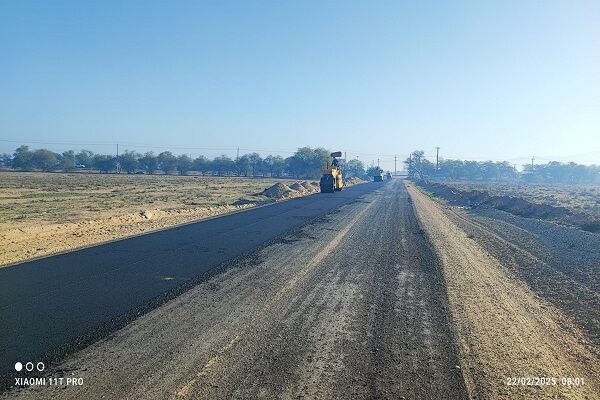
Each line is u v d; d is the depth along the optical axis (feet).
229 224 70.95
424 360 20.95
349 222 77.00
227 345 22.29
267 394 17.24
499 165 602.44
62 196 129.80
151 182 238.27
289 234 61.46
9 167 442.09
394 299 31.24
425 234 64.59
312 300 30.55
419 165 635.25
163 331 24.25
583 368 21.04
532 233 69.00
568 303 31.78
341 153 186.39
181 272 38.04
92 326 24.97
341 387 17.97
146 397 16.97
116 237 56.80
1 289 32.32
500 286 36.19
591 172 506.07
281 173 462.19
